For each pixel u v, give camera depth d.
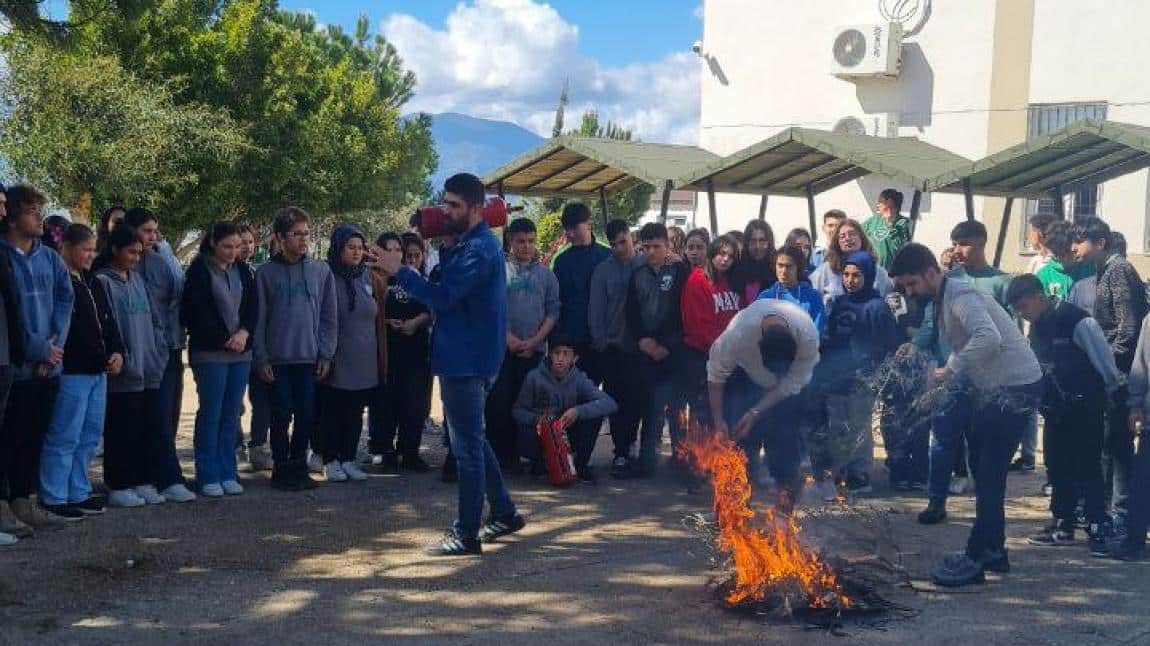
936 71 18.14
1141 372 6.40
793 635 5.11
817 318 7.84
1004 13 17.45
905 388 7.73
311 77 27.89
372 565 6.18
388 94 34.84
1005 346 5.91
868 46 18.27
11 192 6.36
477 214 6.32
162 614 5.30
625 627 5.20
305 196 26.58
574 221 8.88
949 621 5.31
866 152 11.76
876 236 10.55
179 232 23.77
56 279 6.61
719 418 6.71
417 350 8.60
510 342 8.48
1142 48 16.28
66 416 6.88
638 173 12.22
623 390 8.57
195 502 7.55
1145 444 6.32
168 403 7.66
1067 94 16.94
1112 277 7.37
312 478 8.40
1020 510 7.68
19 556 6.20
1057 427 6.63
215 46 23.91
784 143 11.79
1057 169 11.96
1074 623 5.30
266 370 7.83
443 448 9.80
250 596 5.60
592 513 7.47
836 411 7.95
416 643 4.95
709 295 8.21
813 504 7.12
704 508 7.62
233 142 22.03
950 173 11.13
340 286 8.23
